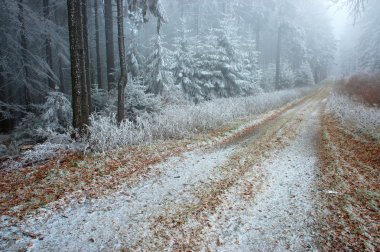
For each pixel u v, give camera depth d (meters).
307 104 26.14
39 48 20.42
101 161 8.59
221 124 15.27
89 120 11.02
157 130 12.13
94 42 28.61
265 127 14.92
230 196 6.47
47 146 9.39
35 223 5.01
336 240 4.70
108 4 18.25
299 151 10.41
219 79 24.48
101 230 4.91
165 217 5.45
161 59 18.31
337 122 16.14
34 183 6.95
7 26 17.22
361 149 10.20
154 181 7.31
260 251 4.46
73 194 6.30
